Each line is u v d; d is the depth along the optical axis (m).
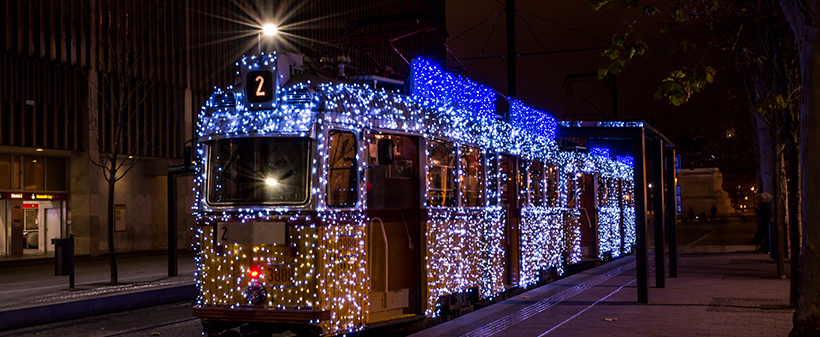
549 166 14.34
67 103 28.33
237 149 8.14
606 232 19.31
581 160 17.09
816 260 6.38
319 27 43.41
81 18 28.61
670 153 14.84
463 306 10.41
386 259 8.60
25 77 26.67
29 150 28.19
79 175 29.62
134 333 9.99
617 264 17.50
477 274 10.65
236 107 8.24
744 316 9.08
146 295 13.10
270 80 8.01
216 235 8.08
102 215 30.66
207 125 8.32
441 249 9.48
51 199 29.88
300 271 7.70
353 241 8.10
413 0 53.91
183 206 33.59
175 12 32.62
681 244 27.70
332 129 7.95
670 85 7.76
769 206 20.97
